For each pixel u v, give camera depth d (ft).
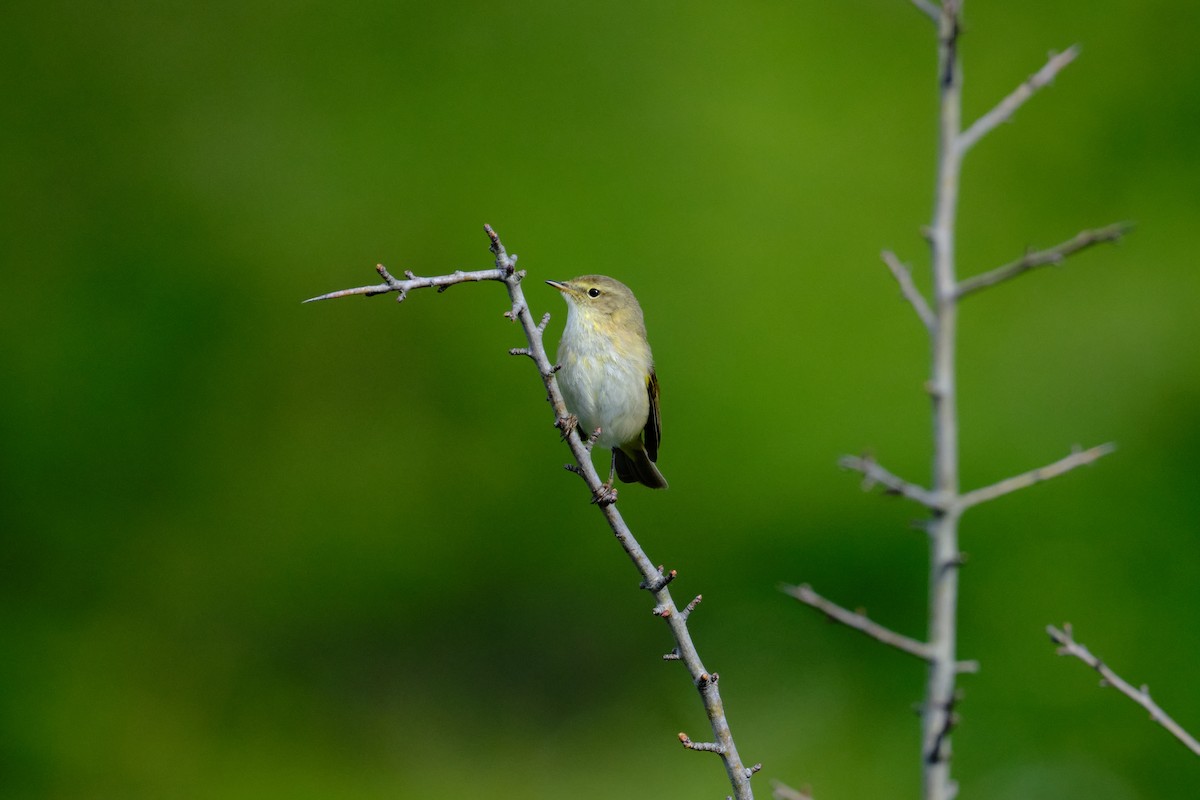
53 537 55.57
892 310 50.37
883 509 49.67
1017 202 52.13
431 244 54.19
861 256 50.88
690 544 51.88
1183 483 49.01
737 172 52.01
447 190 54.29
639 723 51.90
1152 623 47.34
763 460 50.57
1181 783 45.21
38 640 54.54
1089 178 52.24
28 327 55.77
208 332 55.88
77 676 54.19
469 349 54.08
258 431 55.83
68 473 55.67
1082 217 51.98
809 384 50.29
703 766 48.37
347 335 55.31
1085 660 15.12
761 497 50.75
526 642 55.31
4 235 56.18
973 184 52.16
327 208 55.47
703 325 51.16
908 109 52.24
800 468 50.26
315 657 56.03
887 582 49.67
